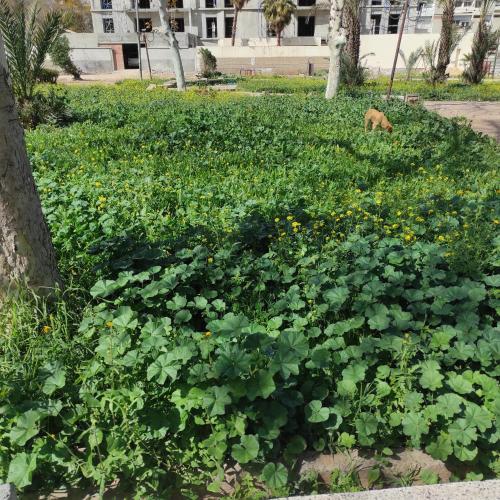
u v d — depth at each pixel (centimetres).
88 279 360
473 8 3591
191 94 1747
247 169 684
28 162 299
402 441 249
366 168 679
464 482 197
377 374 263
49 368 252
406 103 1422
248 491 226
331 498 192
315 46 3516
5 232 288
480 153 789
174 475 232
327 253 385
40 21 1092
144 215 474
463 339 276
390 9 3716
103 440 235
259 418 236
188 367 253
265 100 1481
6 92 275
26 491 223
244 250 401
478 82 2430
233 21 3862
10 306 300
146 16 3784
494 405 238
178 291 332
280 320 304
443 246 391
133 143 798
